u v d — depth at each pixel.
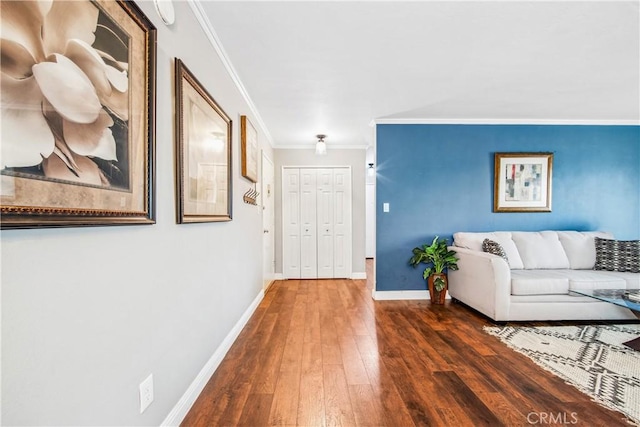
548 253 3.22
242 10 1.62
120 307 0.99
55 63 0.71
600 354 2.12
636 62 2.22
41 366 0.71
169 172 1.32
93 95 0.82
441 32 1.83
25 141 0.63
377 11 1.63
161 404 1.25
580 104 3.13
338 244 4.84
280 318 2.90
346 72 2.36
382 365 1.96
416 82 2.55
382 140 3.67
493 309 2.72
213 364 1.86
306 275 4.81
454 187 3.70
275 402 1.58
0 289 0.62
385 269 3.68
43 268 0.71
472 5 1.59
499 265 2.70
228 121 2.16
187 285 1.51
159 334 1.24
